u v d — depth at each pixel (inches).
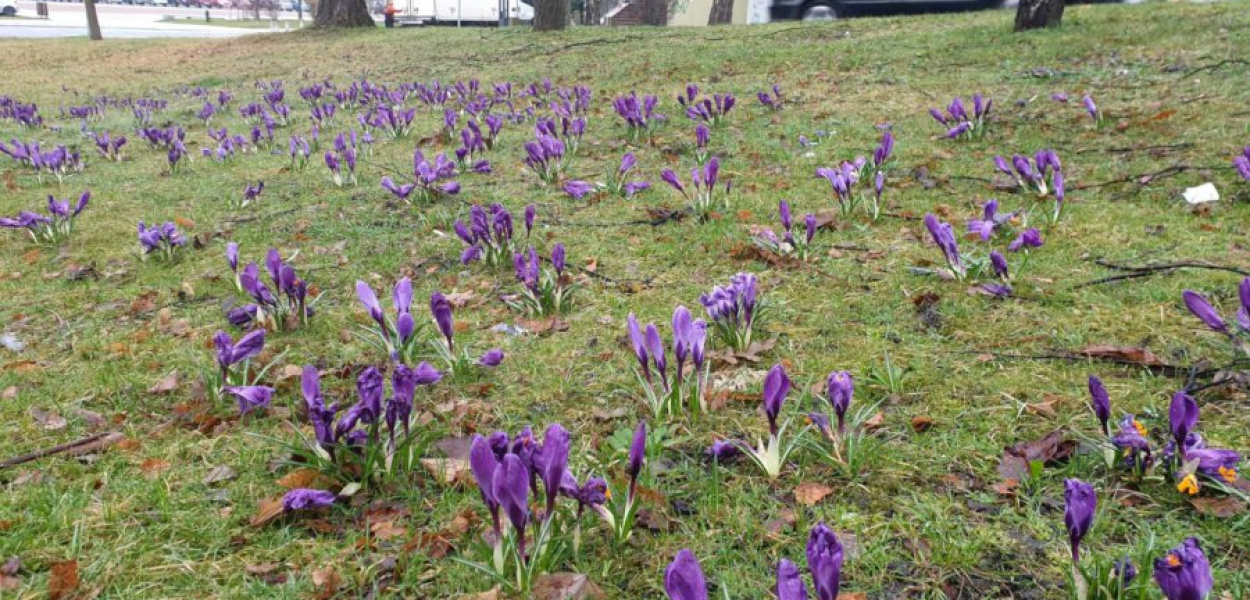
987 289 159.8
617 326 160.2
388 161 346.3
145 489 109.1
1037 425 113.3
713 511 99.3
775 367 100.0
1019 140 287.6
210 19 3132.4
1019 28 526.9
